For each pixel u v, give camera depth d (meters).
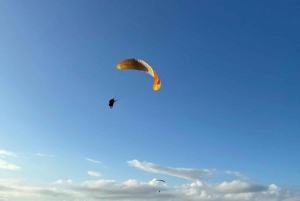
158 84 33.75
